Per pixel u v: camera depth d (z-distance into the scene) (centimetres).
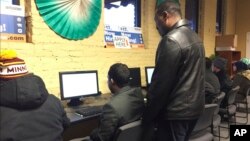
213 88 325
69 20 306
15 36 262
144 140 189
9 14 255
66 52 306
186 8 577
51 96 156
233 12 770
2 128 130
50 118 145
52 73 292
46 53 285
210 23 643
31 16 270
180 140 188
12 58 167
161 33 200
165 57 176
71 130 310
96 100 305
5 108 135
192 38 185
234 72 596
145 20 442
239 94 483
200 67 187
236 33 777
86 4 327
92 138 191
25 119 135
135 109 185
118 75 190
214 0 659
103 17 355
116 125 175
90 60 337
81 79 279
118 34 391
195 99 183
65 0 300
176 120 182
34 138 136
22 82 138
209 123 238
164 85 176
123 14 410
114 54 374
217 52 659
